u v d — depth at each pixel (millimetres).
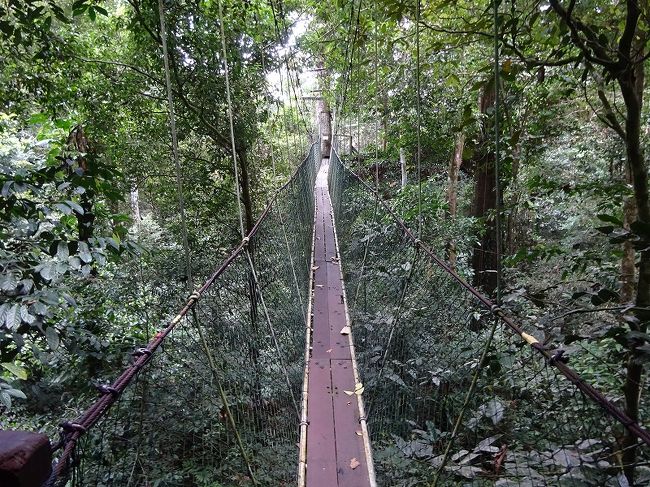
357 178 5676
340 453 2098
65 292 1688
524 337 1173
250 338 2166
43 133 3480
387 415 2078
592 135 5070
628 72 1642
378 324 2766
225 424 1715
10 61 3363
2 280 1521
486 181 4410
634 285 2330
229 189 5355
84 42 4344
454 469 1364
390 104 5926
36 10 2652
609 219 1346
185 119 4543
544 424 1222
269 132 5707
